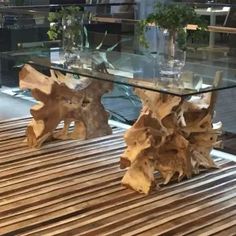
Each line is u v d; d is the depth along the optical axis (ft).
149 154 10.46
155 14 11.00
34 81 12.72
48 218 9.25
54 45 14.44
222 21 13.83
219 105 13.53
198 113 11.11
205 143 11.36
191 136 11.13
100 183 10.75
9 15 16.89
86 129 13.33
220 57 12.49
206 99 11.19
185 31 10.96
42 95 12.51
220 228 9.04
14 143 13.01
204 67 11.85
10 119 15.14
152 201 9.99
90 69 11.99
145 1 15.48
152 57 12.25
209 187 10.67
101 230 8.88
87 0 16.71
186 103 10.91
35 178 10.92
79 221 9.18
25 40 15.70
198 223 9.20
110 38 14.37
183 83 10.49
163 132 10.55
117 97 14.98
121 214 9.46
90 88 13.23
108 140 13.38
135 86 10.30
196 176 11.19
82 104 13.25
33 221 9.14
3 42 16.38
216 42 12.94
